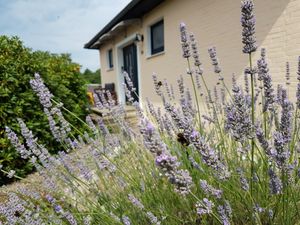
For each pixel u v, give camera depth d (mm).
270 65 3932
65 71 5402
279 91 1860
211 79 5238
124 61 10906
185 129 966
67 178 1635
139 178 1640
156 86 2127
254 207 1139
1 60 3828
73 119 4625
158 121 1966
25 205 1508
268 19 3898
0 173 3227
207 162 951
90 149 1855
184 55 1919
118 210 1486
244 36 1189
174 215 1421
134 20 8164
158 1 6734
